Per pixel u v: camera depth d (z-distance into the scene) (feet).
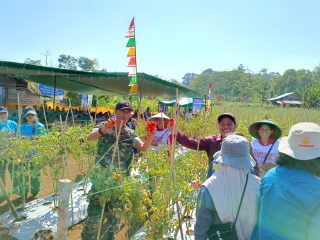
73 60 326.85
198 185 10.96
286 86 409.69
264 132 16.08
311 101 186.60
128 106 14.11
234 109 77.61
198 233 7.72
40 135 18.53
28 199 19.43
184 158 14.99
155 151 17.48
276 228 6.54
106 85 57.00
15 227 15.62
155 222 11.17
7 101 58.54
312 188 6.38
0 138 17.10
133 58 29.84
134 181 11.61
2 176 18.12
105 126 13.48
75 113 61.11
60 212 10.37
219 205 7.55
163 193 11.62
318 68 450.71
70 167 26.16
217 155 8.96
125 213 12.08
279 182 6.67
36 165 17.31
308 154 6.62
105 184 11.90
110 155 13.87
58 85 63.98
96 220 13.00
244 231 7.57
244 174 7.73
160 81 42.65
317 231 6.21
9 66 35.47
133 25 29.63
